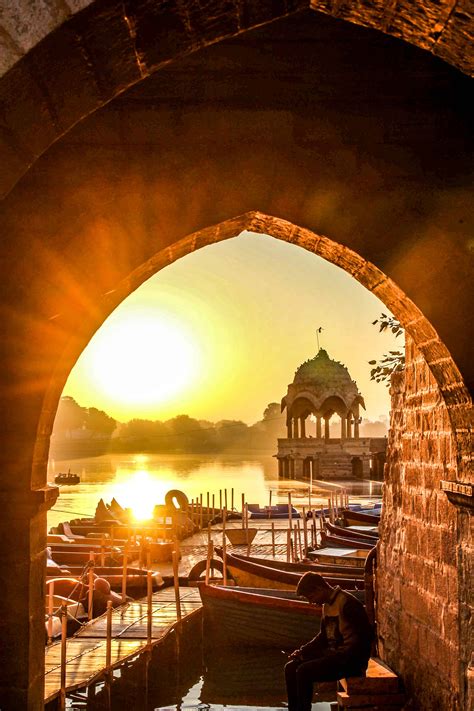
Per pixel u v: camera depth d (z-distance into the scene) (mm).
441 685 7535
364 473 52781
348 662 8602
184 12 3785
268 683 13711
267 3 3943
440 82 7246
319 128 7277
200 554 22328
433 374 7590
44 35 3500
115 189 7230
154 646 12516
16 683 7062
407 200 7230
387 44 7191
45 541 7637
